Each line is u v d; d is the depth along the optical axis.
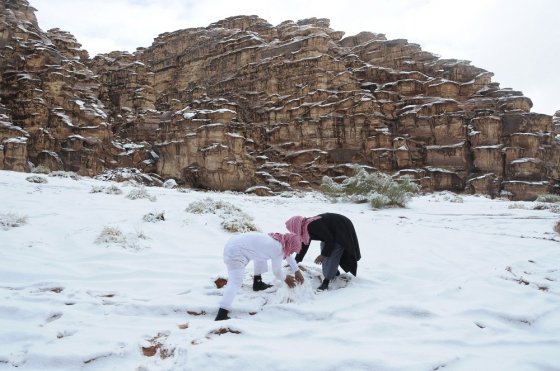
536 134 33.78
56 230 9.34
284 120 37.34
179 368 3.80
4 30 31.81
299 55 39.75
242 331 4.51
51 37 37.53
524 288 6.40
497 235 11.70
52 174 22.50
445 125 34.22
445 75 40.56
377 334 4.61
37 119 28.14
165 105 49.19
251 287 6.09
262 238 5.48
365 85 39.19
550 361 3.99
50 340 4.27
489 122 33.59
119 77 41.16
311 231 6.20
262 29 49.03
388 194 18.75
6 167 23.31
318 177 33.31
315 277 6.58
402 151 32.88
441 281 7.02
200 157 29.39
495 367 3.89
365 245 9.96
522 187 31.69
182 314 5.20
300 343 4.31
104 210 12.28
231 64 44.81
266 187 28.92
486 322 5.01
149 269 6.93
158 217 10.84
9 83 29.92
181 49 51.56
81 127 29.64
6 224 9.21
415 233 11.66
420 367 3.82
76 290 5.82
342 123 34.88
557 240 10.90
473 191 31.59
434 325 4.86
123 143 33.62
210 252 8.38
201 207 12.13
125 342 4.21
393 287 6.48
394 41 43.25
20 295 5.56
